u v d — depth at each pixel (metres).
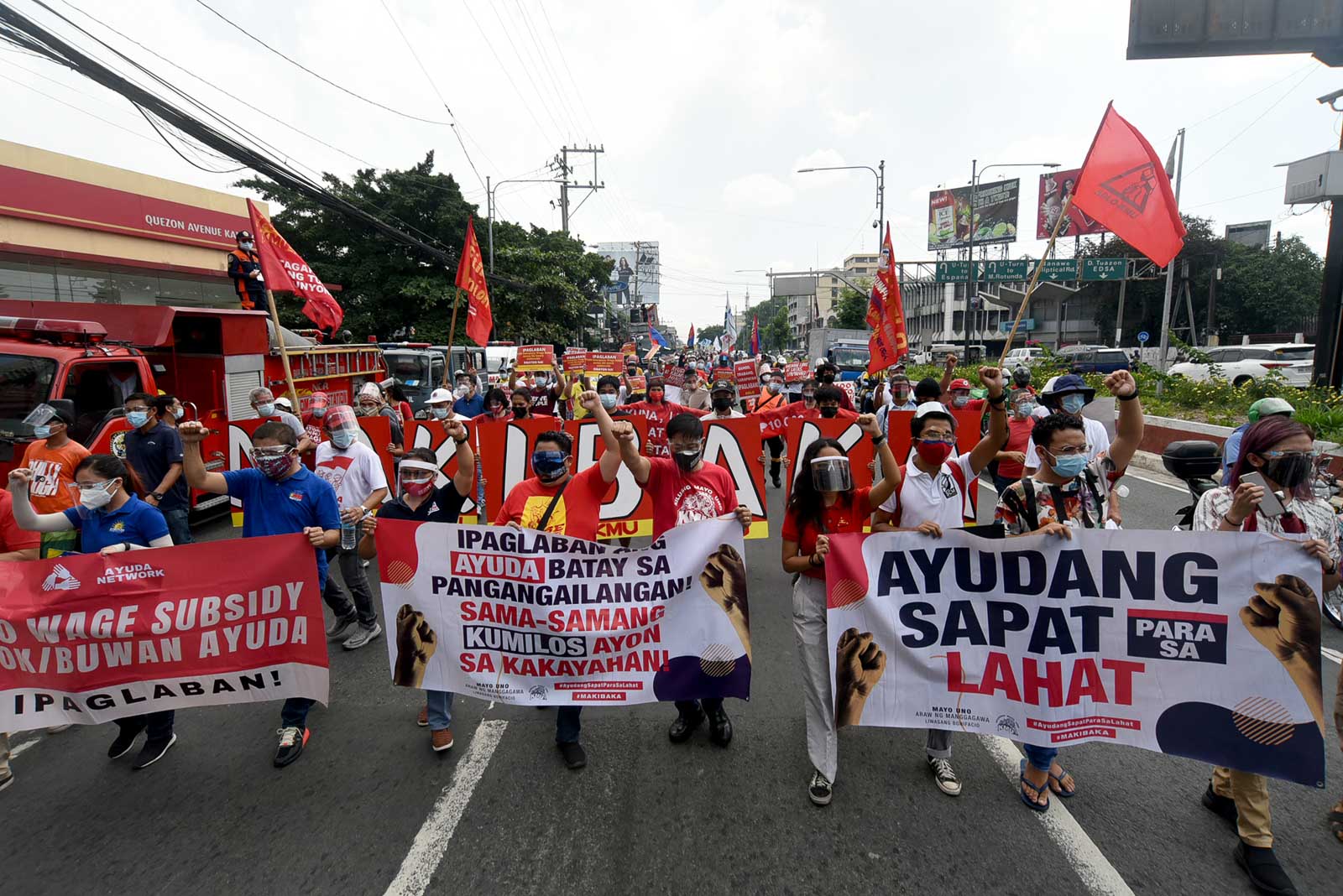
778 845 2.94
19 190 13.64
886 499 3.41
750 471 6.55
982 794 3.27
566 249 35.84
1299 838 2.94
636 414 7.37
